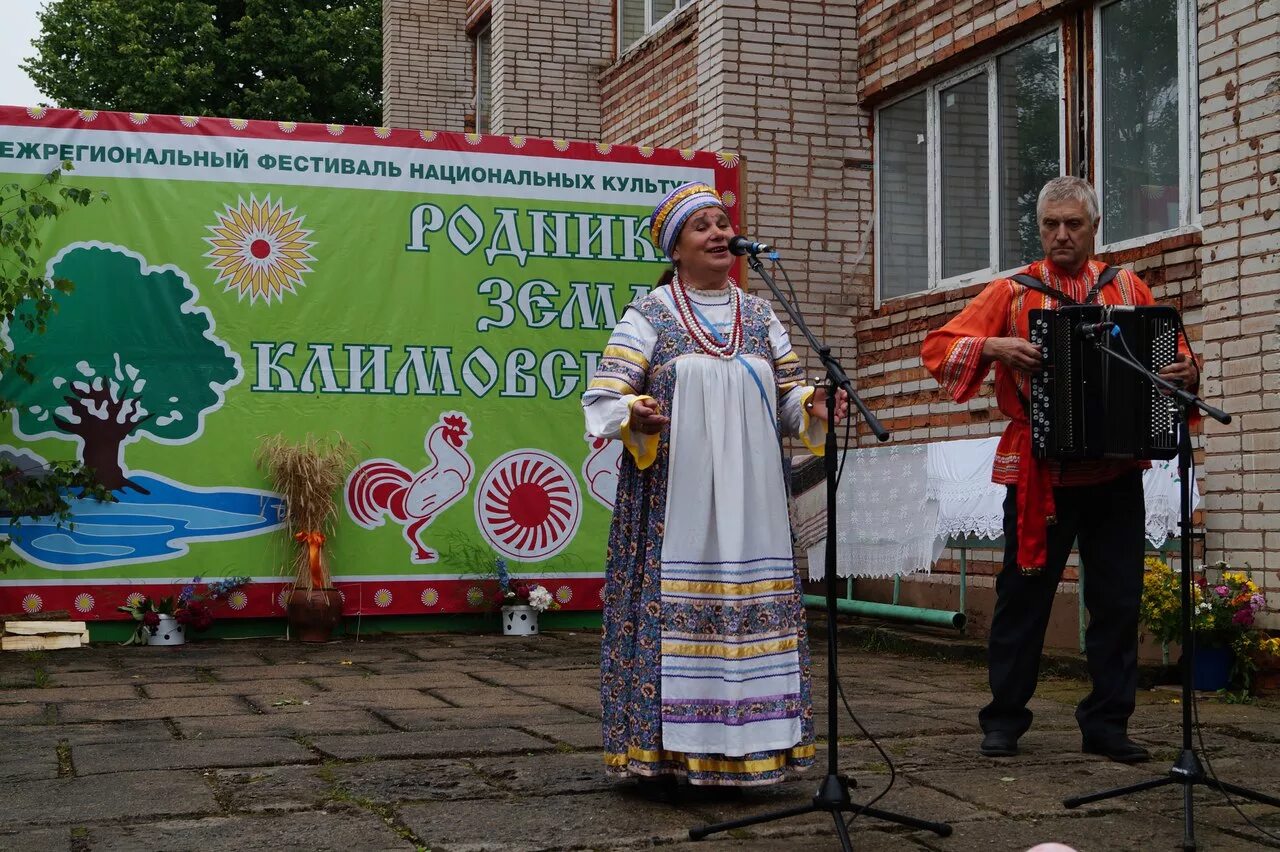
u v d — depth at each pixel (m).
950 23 8.66
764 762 3.81
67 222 7.96
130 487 7.96
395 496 8.38
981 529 7.05
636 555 3.98
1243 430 6.11
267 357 8.21
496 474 8.55
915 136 9.26
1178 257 6.81
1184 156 6.96
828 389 3.64
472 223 8.56
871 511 8.12
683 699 3.82
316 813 3.73
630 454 4.03
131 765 4.34
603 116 12.52
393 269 8.43
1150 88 7.24
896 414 9.15
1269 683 5.89
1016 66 8.32
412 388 8.43
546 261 8.66
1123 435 4.37
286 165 8.30
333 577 8.26
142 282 8.05
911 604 8.86
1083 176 7.68
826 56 9.62
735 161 8.99
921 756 4.57
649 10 12.00
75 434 7.91
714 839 3.52
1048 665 6.75
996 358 4.47
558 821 3.65
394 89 16.00
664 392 3.94
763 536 3.90
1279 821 3.72
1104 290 4.62
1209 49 6.38
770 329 4.16
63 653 7.50
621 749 3.94
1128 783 4.15
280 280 8.26
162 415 8.02
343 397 8.32
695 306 4.04
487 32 16.05
